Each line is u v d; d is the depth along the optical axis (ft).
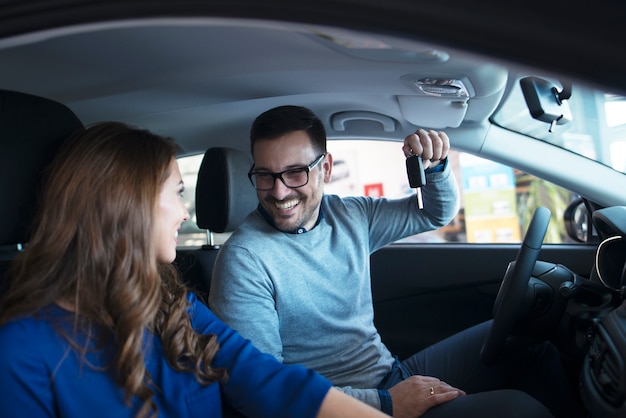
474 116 6.02
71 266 3.27
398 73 4.84
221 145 7.60
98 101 6.16
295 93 6.09
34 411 3.06
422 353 5.96
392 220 5.98
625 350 3.88
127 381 3.18
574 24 1.27
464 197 12.25
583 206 6.81
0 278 3.73
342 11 1.50
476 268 7.20
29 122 3.79
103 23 1.89
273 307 5.05
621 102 5.48
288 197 5.05
